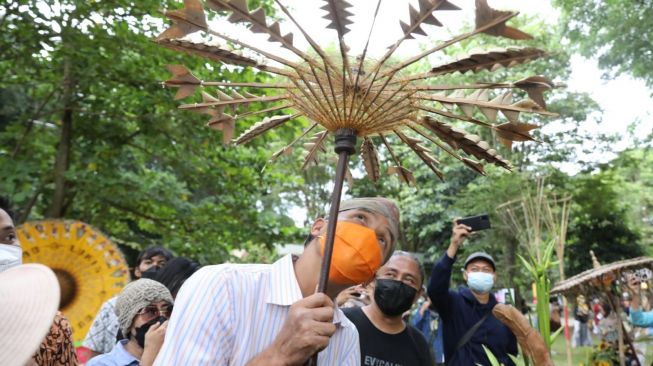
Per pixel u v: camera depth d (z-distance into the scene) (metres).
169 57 8.50
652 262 4.91
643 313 5.22
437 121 1.78
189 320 1.75
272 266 1.93
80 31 8.20
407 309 3.40
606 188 20.38
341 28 1.57
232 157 10.04
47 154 10.18
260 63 1.76
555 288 4.88
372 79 1.71
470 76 8.59
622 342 4.98
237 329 1.80
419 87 1.73
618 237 21.48
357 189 19.95
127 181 9.25
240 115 1.95
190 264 3.86
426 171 18.05
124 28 8.30
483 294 4.37
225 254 10.43
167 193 9.73
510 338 4.23
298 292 1.85
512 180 14.81
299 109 1.86
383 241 1.99
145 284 3.10
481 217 4.14
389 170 2.19
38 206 11.36
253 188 10.52
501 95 1.71
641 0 13.26
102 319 3.88
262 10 1.61
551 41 15.95
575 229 21.45
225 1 1.61
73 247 7.90
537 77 1.66
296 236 10.70
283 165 17.53
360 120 1.75
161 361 1.71
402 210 19.11
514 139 1.75
